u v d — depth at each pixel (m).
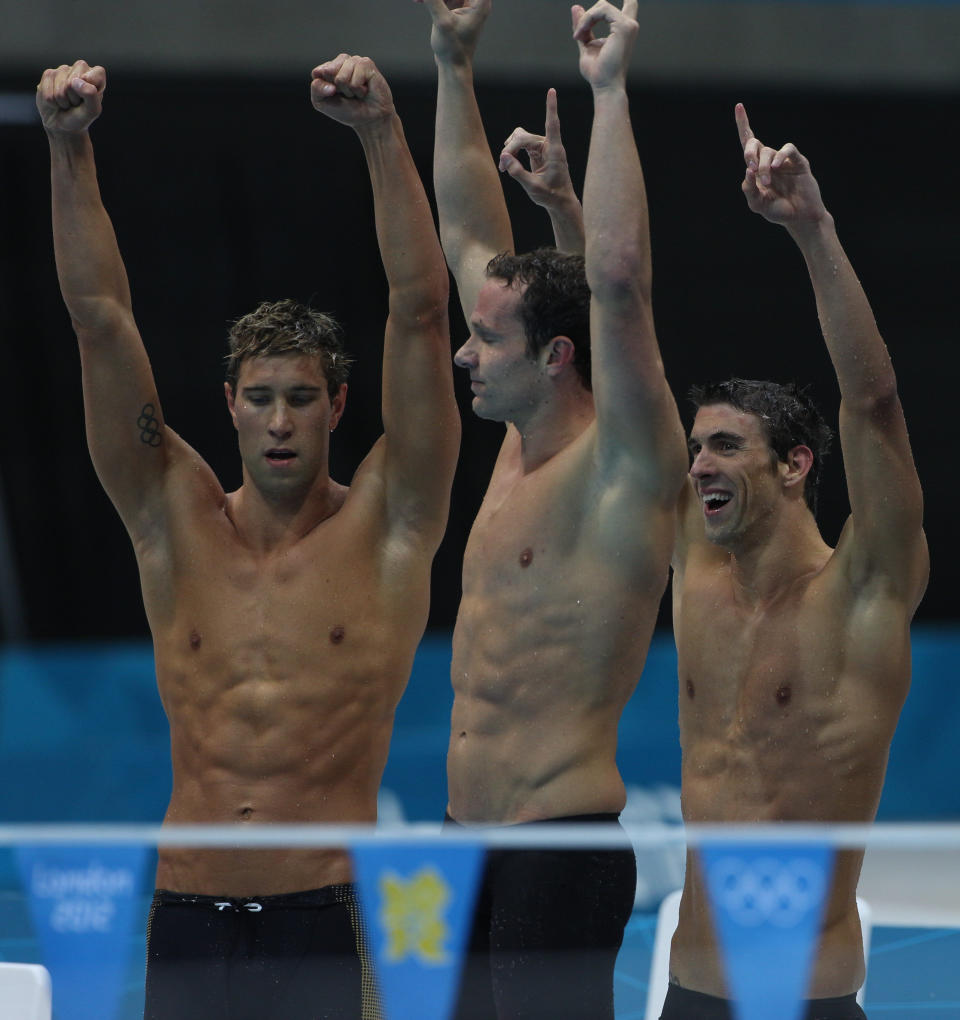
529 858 8.66
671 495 8.92
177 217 29.56
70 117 10.24
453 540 30.69
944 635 23.95
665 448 8.78
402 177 10.18
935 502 31.52
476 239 10.80
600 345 8.70
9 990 8.18
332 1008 9.54
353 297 30.56
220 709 10.17
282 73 26.75
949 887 12.49
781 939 8.05
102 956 8.03
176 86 26.83
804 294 30.73
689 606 10.57
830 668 9.90
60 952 8.05
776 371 31.05
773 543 10.24
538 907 8.54
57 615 32.25
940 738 23.48
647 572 8.86
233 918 9.77
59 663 23.53
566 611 8.92
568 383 9.38
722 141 29.42
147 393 10.62
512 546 9.20
